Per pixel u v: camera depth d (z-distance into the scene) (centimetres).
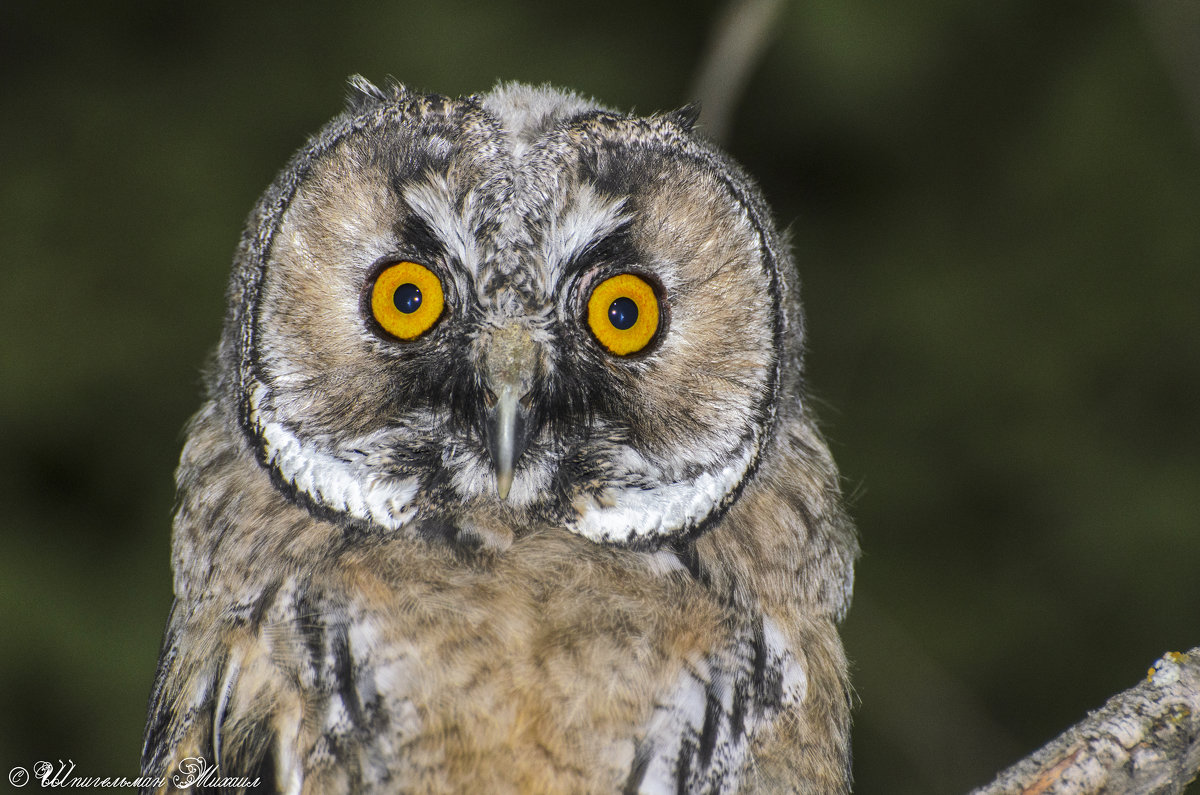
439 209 564
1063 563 1432
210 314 1375
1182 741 525
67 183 1430
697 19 1483
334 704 524
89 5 1552
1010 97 1608
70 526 1314
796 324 648
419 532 577
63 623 1210
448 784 508
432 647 523
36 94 1500
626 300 583
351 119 602
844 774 595
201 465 615
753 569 591
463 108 584
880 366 1515
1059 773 518
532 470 588
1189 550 1401
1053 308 1517
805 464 634
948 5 1484
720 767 538
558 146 574
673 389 588
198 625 582
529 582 549
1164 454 1468
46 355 1356
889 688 1353
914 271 1548
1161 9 1103
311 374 574
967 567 1438
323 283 570
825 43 1377
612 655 527
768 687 567
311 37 1516
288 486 583
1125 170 1548
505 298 568
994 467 1473
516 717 511
